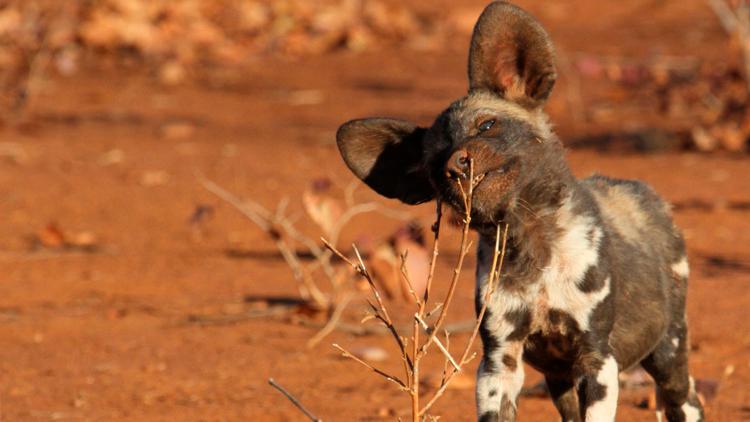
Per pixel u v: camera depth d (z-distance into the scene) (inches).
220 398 372.8
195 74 1206.3
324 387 383.9
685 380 324.8
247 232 622.8
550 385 315.9
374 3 1448.1
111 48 1311.5
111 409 362.9
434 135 290.5
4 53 1190.3
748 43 863.7
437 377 383.9
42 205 681.0
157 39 1320.1
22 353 428.5
